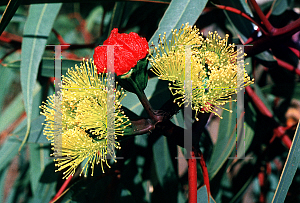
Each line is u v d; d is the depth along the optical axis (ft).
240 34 1.45
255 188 1.58
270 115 1.47
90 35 1.73
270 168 1.57
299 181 1.54
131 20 1.61
